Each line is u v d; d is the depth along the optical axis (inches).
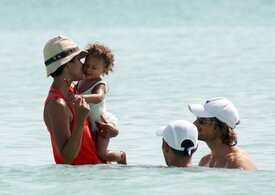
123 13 5398.6
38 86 1899.6
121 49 3009.4
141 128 1241.4
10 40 3690.9
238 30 3823.8
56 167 843.4
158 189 748.6
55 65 842.2
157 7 5728.3
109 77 2037.4
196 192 736.3
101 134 876.0
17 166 904.3
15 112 1464.1
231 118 848.9
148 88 1776.6
